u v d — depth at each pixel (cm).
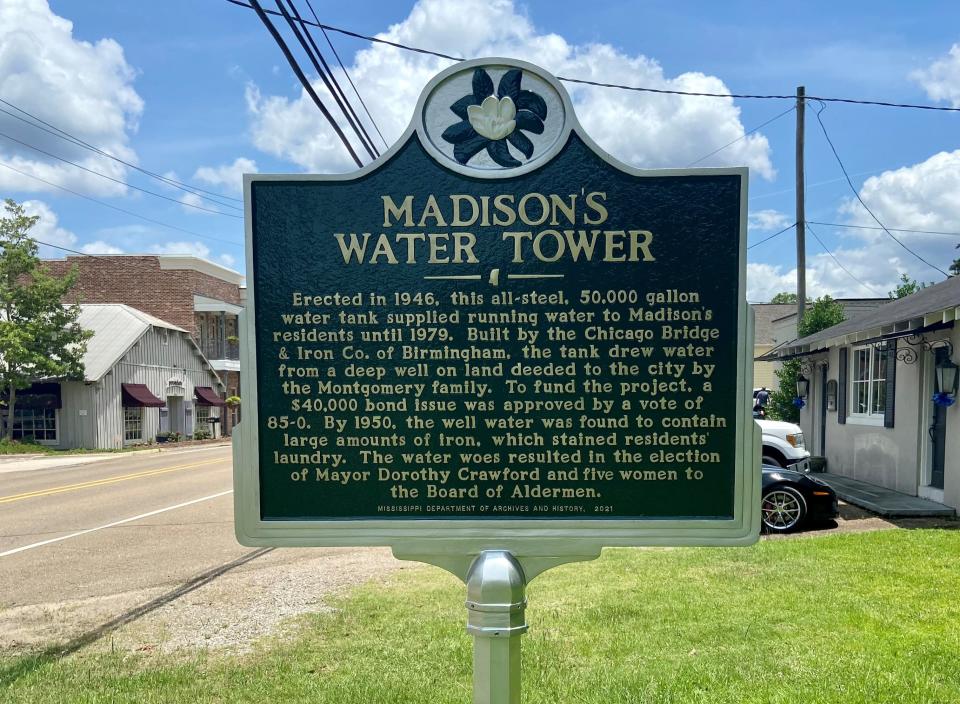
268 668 432
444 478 299
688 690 379
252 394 302
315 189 302
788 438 998
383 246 301
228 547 849
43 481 1711
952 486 870
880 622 471
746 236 295
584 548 293
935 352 954
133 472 1914
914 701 361
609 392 299
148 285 3762
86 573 728
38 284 2612
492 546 295
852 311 2602
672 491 297
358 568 703
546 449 299
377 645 464
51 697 398
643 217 297
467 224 299
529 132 298
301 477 301
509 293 300
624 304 298
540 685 391
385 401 301
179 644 487
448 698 381
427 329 301
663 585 575
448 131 298
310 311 303
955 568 598
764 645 437
